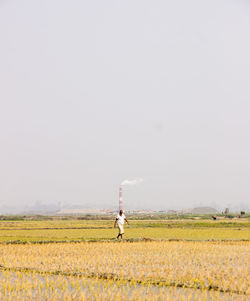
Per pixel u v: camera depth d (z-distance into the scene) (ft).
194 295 45.73
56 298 44.83
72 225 205.98
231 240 106.11
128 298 44.60
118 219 108.99
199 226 188.55
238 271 57.57
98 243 95.66
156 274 56.03
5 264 65.26
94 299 44.47
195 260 66.90
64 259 68.64
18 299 44.34
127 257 69.77
